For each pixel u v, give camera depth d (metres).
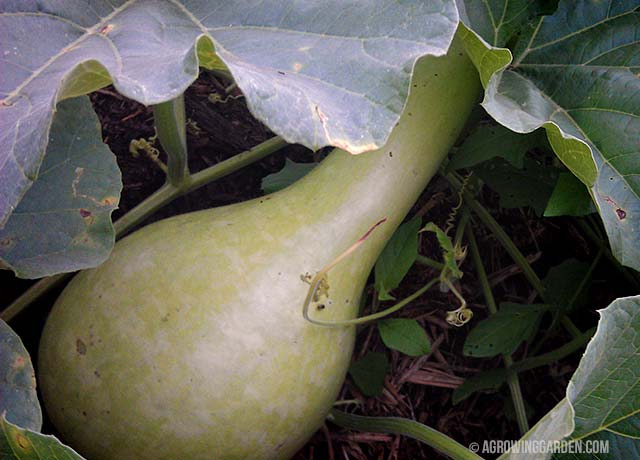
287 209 0.58
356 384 0.72
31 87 0.47
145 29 0.50
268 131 0.83
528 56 0.65
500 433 0.76
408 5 0.49
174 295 0.53
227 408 0.52
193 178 0.72
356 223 0.58
